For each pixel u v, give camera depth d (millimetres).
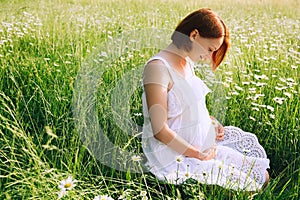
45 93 3148
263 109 3361
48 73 3389
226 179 2436
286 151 3066
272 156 3104
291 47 4680
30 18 5031
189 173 2512
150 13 6035
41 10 5820
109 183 2510
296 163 2979
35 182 2316
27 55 3863
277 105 3320
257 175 2621
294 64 4109
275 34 5102
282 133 3174
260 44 4699
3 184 2346
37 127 2846
